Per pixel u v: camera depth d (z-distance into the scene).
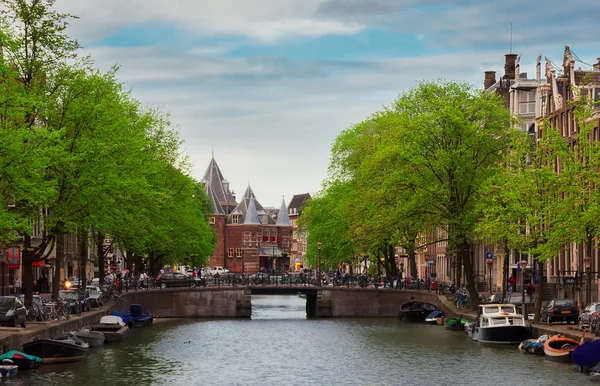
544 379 43.81
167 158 87.81
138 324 79.56
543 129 58.09
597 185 53.03
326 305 97.94
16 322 50.28
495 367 48.28
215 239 139.75
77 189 54.25
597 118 74.62
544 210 55.75
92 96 57.53
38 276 92.56
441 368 49.09
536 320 60.66
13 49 46.50
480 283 95.38
